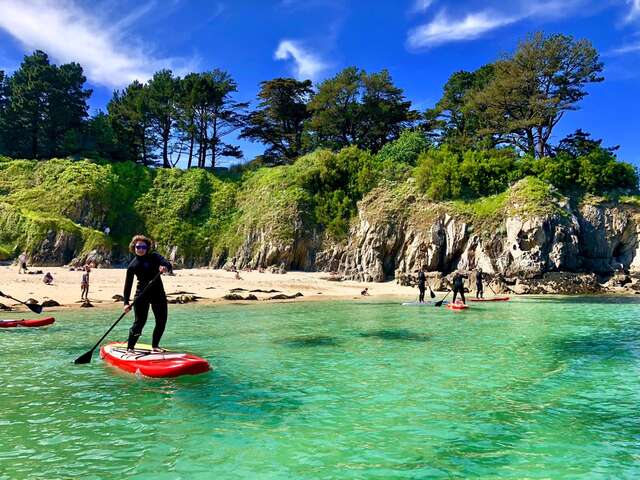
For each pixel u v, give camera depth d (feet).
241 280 128.16
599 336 48.83
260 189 183.52
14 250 152.66
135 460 17.54
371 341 45.32
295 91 210.38
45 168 188.55
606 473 16.72
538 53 157.99
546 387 28.58
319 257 155.02
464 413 23.44
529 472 16.76
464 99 187.01
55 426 21.18
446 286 121.49
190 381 29.43
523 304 87.51
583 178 137.28
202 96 206.18
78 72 223.51
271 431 20.74
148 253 32.81
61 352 38.42
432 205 142.51
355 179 165.17
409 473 16.60
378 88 200.54
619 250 131.85
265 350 40.34
